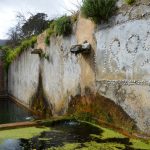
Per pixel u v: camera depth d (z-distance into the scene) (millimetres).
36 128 5293
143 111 4453
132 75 4699
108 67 5402
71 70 7148
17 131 5035
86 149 3953
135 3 4629
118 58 5082
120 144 4215
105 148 4004
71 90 7141
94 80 5934
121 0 5039
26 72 13117
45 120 5730
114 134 4840
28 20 20797
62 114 7770
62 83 7828
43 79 9922
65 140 4410
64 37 7559
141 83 4477
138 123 4578
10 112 13469
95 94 5895
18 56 15289
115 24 5160
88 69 6195
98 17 5586
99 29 5695
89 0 5633
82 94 6488
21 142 4305
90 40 6094
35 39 11055
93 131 5059
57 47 8180
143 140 4383
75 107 6832
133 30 4660
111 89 5316
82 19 6453
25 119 11047
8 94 19766
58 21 7543
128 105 4828
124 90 4930
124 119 4941
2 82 20312
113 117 5250
